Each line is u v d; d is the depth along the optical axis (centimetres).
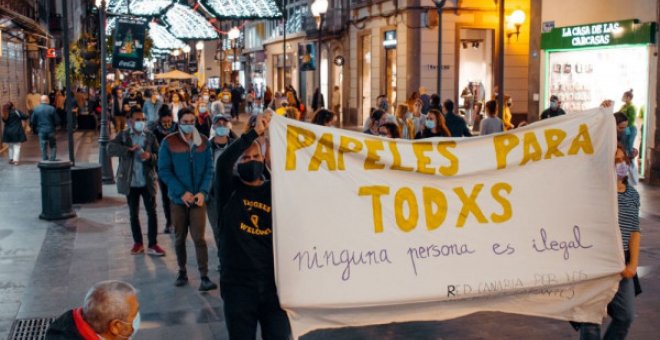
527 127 548
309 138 501
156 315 725
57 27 4738
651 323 704
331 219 503
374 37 3397
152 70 10706
